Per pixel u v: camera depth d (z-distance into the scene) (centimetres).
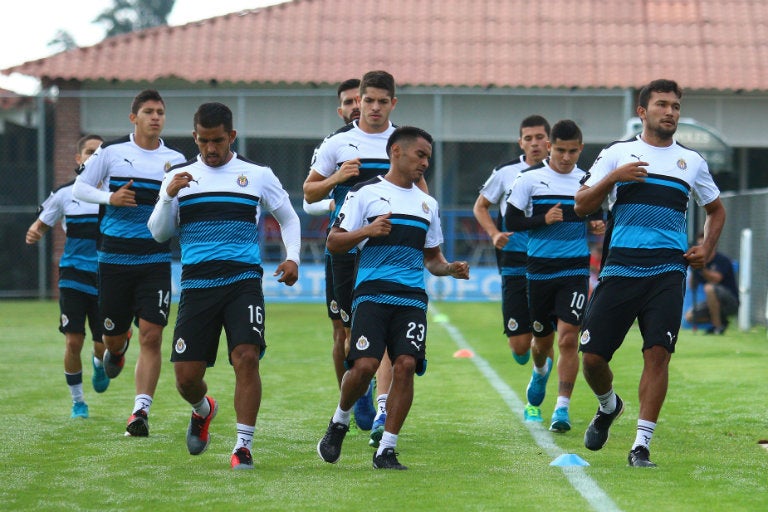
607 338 1831
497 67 6444
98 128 6081
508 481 1670
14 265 6081
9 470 1791
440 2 6875
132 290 2252
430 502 1518
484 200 2575
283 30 6700
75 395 2398
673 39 6619
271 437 2122
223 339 4306
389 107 2150
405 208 1806
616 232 1845
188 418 2369
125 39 6512
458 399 2653
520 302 2512
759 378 2934
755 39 6612
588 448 1930
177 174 1773
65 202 2477
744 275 4369
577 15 6775
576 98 6056
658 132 1842
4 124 6228
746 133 6294
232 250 1794
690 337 4147
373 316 1767
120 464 1839
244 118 5984
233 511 1480
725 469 1772
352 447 2025
